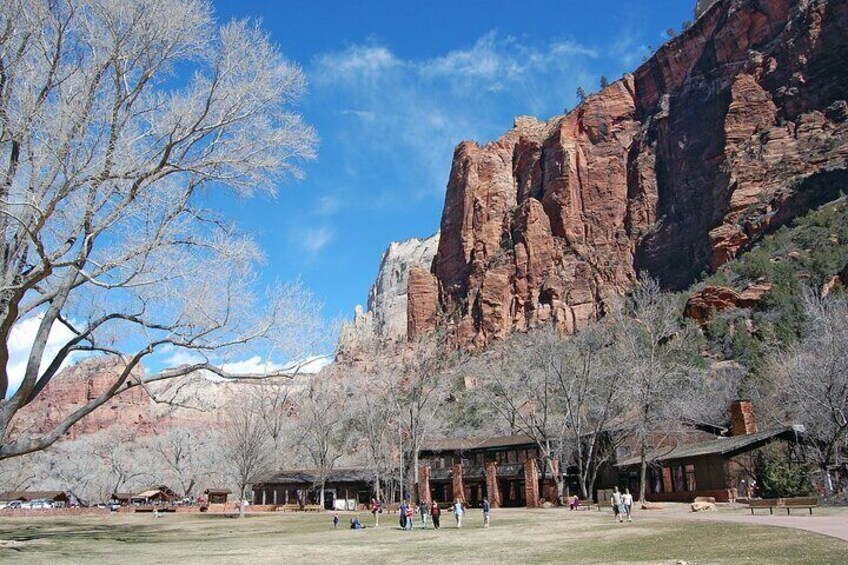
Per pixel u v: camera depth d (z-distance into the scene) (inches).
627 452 2351.1
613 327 2682.1
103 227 825.5
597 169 7209.6
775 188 5167.3
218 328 918.4
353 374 3120.1
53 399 5137.8
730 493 1684.3
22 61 818.8
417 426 2571.4
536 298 6678.2
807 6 5974.4
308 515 2500.0
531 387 2485.2
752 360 2886.3
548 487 2469.2
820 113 5487.2
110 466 4835.1
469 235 7775.6
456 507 1466.5
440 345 4062.5
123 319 938.1
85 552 1002.7
